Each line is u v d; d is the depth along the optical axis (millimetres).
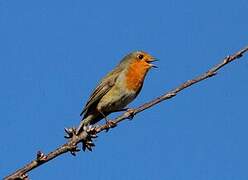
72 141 6430
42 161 5367
